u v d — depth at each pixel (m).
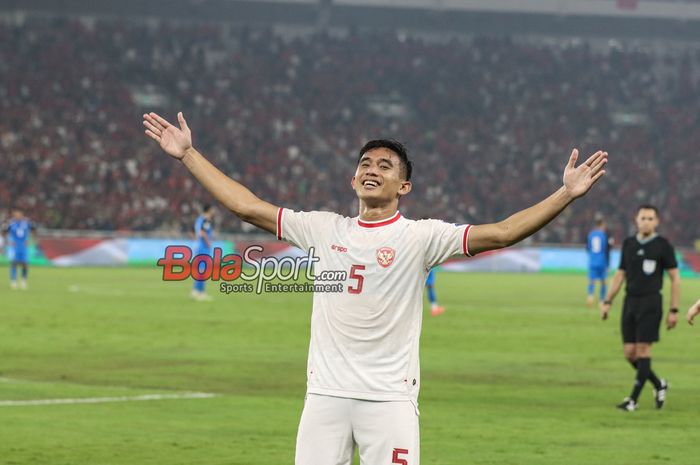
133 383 23.48
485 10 126.25
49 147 97.38
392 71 122.06
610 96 125.25
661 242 21.09
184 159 9.88
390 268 9.33
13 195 89.88
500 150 113.88
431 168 109.19
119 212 90.44
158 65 114.12
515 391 23.30
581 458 16.11
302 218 9.77
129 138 102.06
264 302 50.19
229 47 121.88
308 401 9.45
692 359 30.33
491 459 15.95
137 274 72.12
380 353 9.30
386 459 9.20
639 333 21.05
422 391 23.11
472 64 125.06
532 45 129.00
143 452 16.09
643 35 132.38
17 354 28.45
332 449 9.30
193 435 17.55
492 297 56.72
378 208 9.60
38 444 16.59
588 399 22.33
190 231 90.81
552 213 8.97
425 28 129.50
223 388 22.91
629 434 18.27
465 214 104.19
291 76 118.06
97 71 109.88
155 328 36.22
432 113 118.25
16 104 101.88
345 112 116.31
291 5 122.62
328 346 9.41
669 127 121.56
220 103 111.62
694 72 129.88
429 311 46.94
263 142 106.81
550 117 120.00
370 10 126.12
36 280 63.78
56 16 117.38
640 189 109.69
